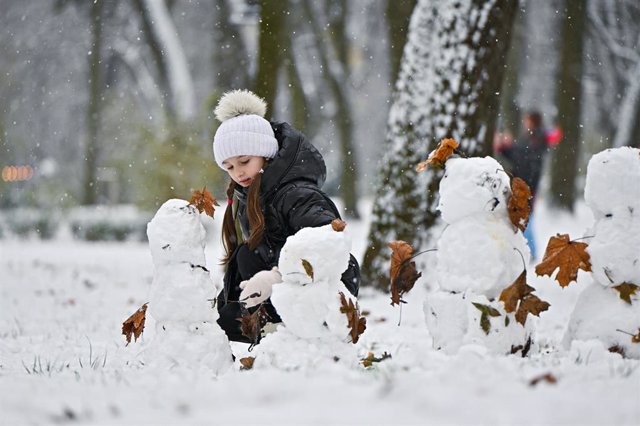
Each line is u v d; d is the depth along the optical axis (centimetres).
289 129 1105
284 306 941
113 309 2202
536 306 986
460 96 2072
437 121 2084
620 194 1029
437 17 2106
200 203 1033
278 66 2717
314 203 1062
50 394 772
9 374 1045
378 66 7512
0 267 3319
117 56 7525
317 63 7244
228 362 1024
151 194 5366
